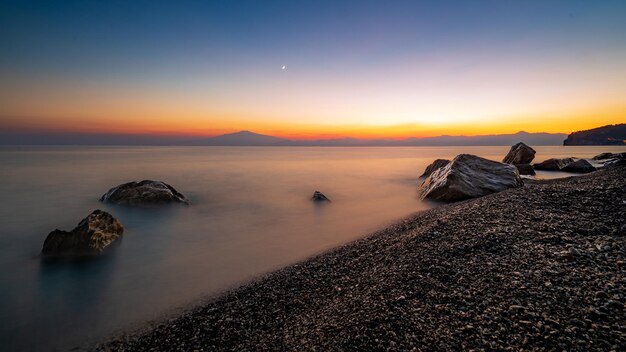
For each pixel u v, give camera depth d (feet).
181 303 32.32
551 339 18.15
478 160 88.84
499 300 22.81
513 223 40.11
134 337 26.53
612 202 44.37
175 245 52.70
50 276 40.01
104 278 39.29
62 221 70.38
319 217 72.13
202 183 130.62
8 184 123.95
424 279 28.02
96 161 272.51
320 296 30.19
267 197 99.35
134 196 81.46
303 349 21.30
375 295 26.96
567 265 26.86
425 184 95.25
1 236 59.16
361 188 117.39
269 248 50.16
